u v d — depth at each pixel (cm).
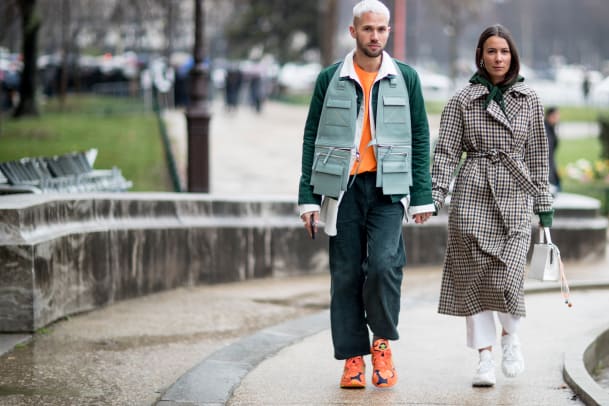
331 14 7075
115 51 9825
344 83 901
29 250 1126
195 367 1016
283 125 5219
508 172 919
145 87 6050
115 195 1363
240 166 3409
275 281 1577
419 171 911
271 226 1596
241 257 1562
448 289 948
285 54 10412
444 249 1786
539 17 18412
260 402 898
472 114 926
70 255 1233
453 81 9119
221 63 10994
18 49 7344
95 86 7044
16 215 1129
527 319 1270
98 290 1301
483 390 931
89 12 7275
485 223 917
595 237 1873
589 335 1116
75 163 1742
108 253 1320
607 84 2444
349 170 894
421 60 18825
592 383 920
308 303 1409
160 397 914
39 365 1027
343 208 910
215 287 1505
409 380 970
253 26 10475
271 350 1102
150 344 1135
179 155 3180
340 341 930
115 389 952
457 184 932
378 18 885
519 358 933
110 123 4297
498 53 914
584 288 1516
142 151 3170
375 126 900
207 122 2247
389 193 889
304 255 1638
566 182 3231
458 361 1048
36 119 4466
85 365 1035
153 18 7500
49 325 1181
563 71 12938
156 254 1424
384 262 891
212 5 12006
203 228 1506
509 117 920
